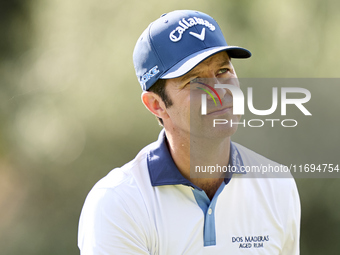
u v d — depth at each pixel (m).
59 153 25.81
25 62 26.84
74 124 25.42
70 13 25.97
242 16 24.69
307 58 24.53
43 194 26.17
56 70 25.83
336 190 23.89
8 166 26.42
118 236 6.88
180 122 7.06
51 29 26.53
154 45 7.13
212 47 7.09
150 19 24.86
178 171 7.09
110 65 25.08
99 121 25.11
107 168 25.31
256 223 7.22
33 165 26.22
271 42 24.66
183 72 6.69
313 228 24.16
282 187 7.48
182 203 7.03
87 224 7.18
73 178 25.91
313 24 24.64
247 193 7.27
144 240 6.89
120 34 25.14
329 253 24.06
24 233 26.19
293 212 7.49
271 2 24.61
